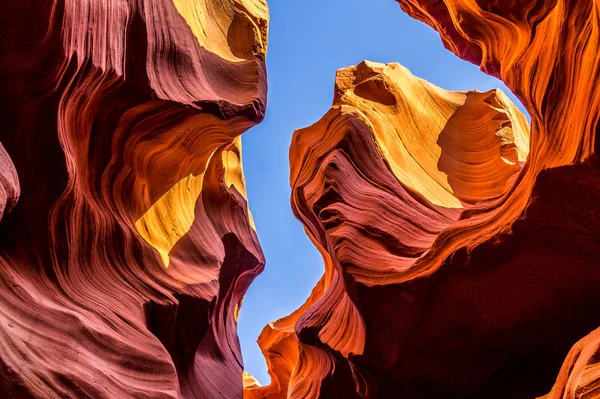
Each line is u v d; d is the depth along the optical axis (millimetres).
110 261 9312
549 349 9648
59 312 7258
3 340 6156
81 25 7852
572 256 8109
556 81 7566
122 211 9883
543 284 8734
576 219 7574
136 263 9828
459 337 10008
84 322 7465
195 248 11508
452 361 10336
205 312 10688
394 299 10047
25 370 6168
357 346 11039
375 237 11305
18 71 7480
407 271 9906
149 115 9578
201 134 10875
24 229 7758
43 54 7473
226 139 11516
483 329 9711
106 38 8367
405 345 10344
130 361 7816
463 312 9633
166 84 9680
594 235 7656
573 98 7074
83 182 8969
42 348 6613
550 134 7520
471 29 10992
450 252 9180
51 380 6379
